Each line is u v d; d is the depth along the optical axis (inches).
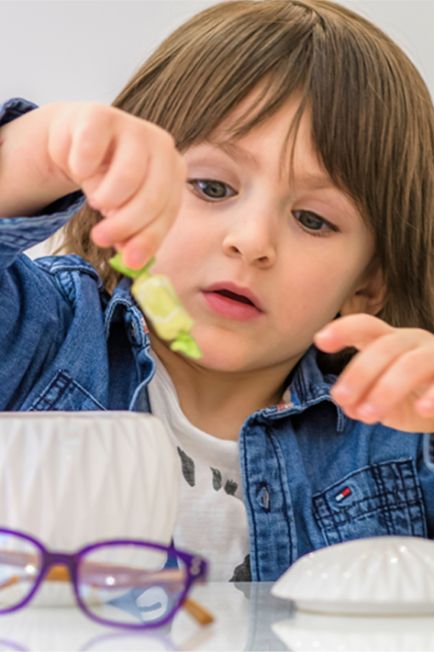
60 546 25.6
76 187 30.8
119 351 38.0
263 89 37.4
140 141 27.5
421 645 23.7
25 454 25.8
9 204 30.8
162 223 27.4
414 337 29.5
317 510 37.8
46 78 50.4
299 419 38.9
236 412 38.6
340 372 41.2
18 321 35.7
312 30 39.4
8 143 30.4
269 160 36.6
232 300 36.2
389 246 39.7
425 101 41.3
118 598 26.9
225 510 37.5
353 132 37.9
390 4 52.0
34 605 25.9
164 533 26.6
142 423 26.6
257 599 28.2
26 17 50.4
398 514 38.2
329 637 24.8
